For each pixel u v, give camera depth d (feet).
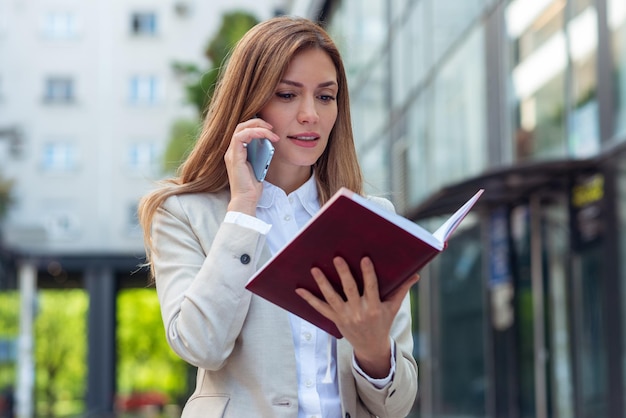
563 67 32.89
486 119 40.14
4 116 131.13
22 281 124.67
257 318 7.45
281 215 8.04
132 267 129.59
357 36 65.67
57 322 148.46
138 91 133.69
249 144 7.52
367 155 64.59
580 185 31.68
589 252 31.27
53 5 132.98
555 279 34.30
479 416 42.65
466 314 44.16
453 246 45.68
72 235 130.00
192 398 7.65
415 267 6.46
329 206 6.16
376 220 6.21
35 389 146.72
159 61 133.69
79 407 148.15
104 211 131.13
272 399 7.34
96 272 128.98
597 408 30.73
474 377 43.21
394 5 57.06
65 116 132.05
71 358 148.97
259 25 7.86
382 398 7.39
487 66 39.86
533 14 35.47
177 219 7.86
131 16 134.00
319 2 73.92
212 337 7.14
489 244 40.70
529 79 35.99
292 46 7.60
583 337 31.83
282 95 7.69
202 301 7.16
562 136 33.19
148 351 156.87
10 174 129.90
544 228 35.12
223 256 7.25
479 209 39.70
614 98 29.30
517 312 38.01
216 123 7.88
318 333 7.61
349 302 6.61
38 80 132.16
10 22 132.26
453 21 44.57
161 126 133.18
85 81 132.77
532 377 36.52
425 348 51.08
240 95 7.72
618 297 29.27
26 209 129.90
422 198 50.90
